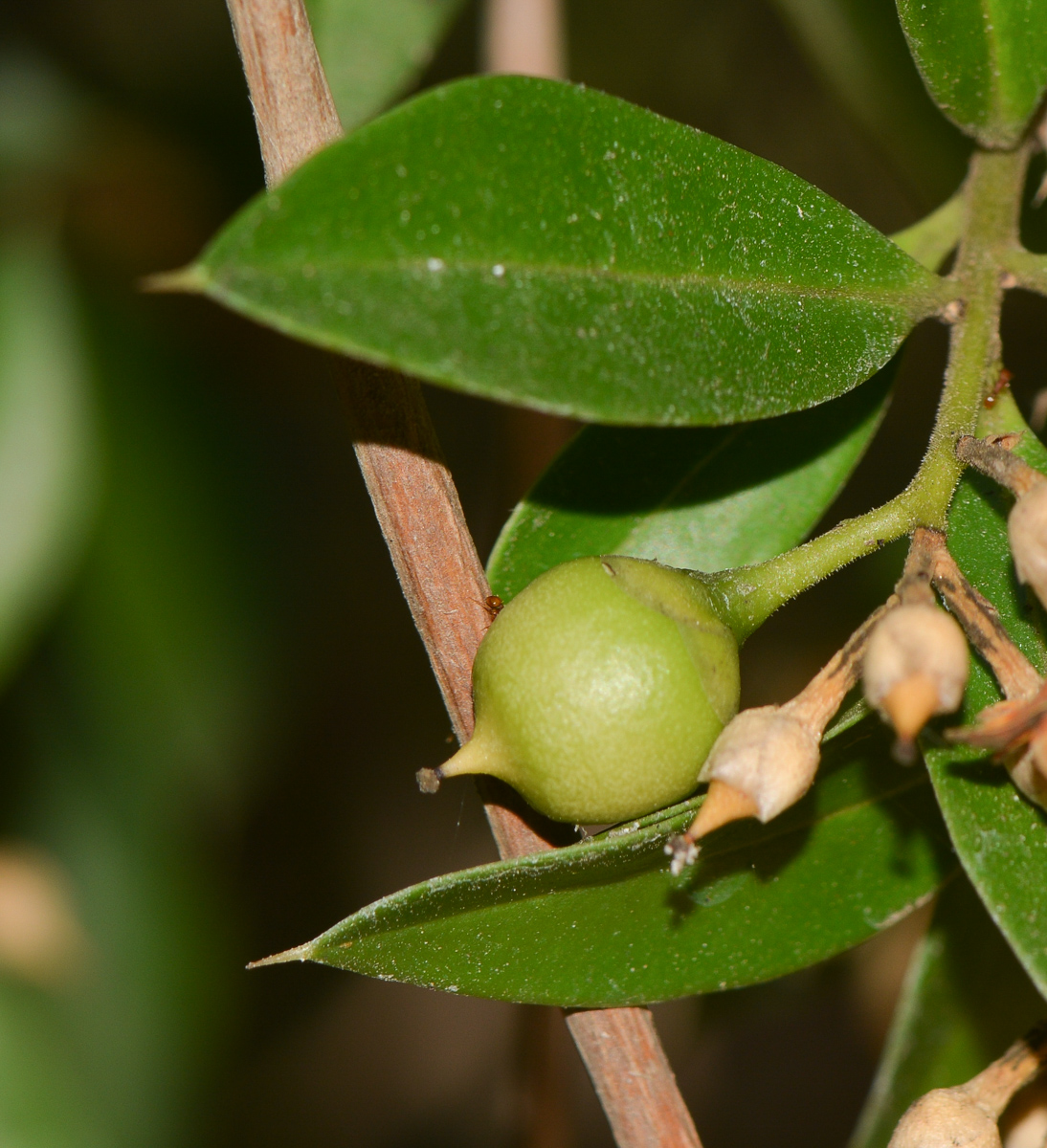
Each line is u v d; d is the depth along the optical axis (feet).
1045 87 1.23
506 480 1.41
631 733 1.15
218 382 1.59
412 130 1.13
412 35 1.36
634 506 1.23
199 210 1.63
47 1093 1.59
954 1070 1.28
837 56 1.36
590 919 1.19
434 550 1.20
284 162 1.18
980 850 1.15
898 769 1.21
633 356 1.15
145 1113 1.64
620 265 1.16
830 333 1.20
